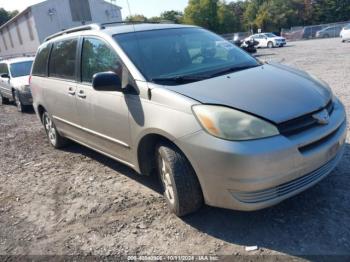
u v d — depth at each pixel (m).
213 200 3.02
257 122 2.80
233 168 2.76
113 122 3.90
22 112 10.72
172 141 3.12
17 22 41.91
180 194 3.19
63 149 6.18
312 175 3.03
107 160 5.35
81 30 4.81
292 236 3.00
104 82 3.49
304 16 70.81
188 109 3.02
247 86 3.25
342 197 3.46
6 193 4.65
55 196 4.36
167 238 3.21
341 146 3.34
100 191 4.31
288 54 21.52
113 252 3.12
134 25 4.46
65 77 4.95
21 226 3.75
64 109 5.03
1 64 12.85
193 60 4.00
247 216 3.35
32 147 6.64
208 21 64.44
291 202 3.47
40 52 6.00
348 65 12.62
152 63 3.75
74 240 3.38
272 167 2.75
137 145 3.60
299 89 3.27
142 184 4.34
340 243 2.85
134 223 3.51
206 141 2.86
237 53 4.36
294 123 2.89
